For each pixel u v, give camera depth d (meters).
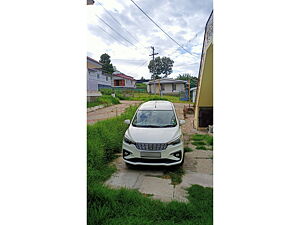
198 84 6.67
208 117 7.29
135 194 2.58
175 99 21.02
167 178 3.31
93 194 2.44
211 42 4.39
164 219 2.19
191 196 2.70
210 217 2.12
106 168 3.61
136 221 2.08
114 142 4.59
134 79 34.31
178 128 4.01
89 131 4.46
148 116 4.37
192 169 3.67
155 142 3.52
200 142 5.52
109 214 2.22
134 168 3.74
